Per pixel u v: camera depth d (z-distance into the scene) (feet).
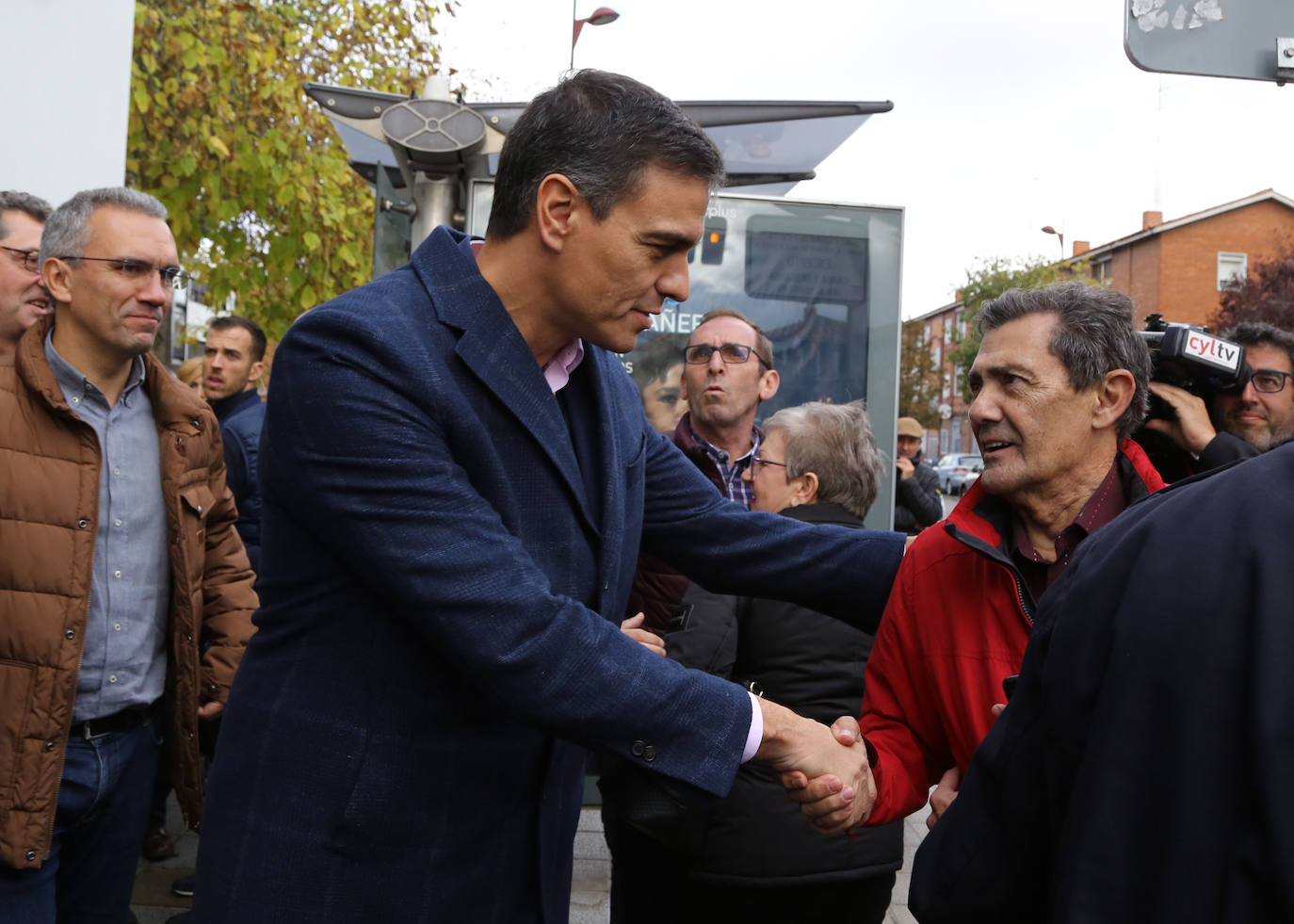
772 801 7.21
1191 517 3.30
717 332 12.57
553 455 5.39
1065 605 3.58
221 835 5.32
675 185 5.05
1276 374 10.23
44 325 8.25
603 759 6.20
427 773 5.21
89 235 8.16
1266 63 7.47
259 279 30.71
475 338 5.25
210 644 9.68
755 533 7.06
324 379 5.04
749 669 7.82
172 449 8.72
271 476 5.30
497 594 4.93
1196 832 3.01
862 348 17.46
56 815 7.90
